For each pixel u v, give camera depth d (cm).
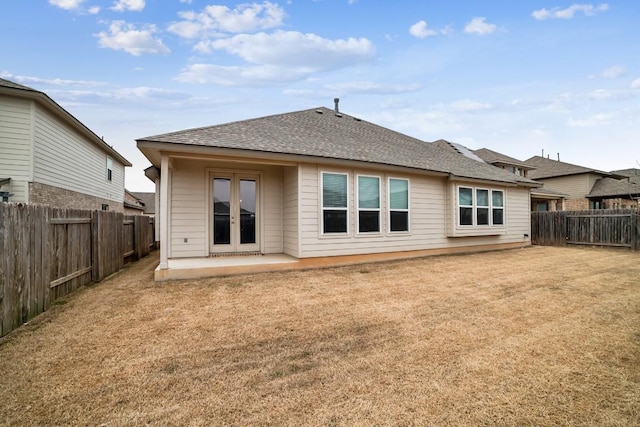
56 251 490
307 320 418
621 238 1185
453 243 1041
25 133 873
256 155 680
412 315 438
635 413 229
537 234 1427
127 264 852
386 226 891
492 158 1942
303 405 236
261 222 855
